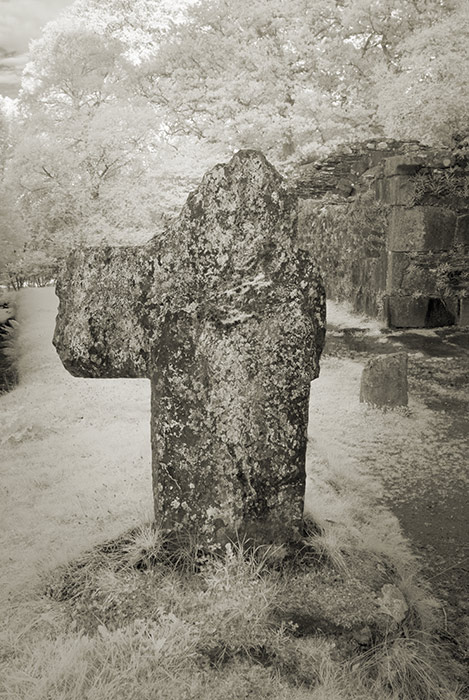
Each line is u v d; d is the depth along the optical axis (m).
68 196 16.38
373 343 10.32
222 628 2.44
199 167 16.41
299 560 2.90
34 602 2.68
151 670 2.23
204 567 2.82
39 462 4.80
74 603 2.66
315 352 2.98
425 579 3.58
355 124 20.12
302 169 15.40
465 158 11.14
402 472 5.20
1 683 2.14
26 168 15.98
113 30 27.56
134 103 18.00
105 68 19.73
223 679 2.22
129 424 5.80
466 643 2.94
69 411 6.26
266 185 2.87
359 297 13.00
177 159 16.33
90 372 3.04
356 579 2.81
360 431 6.13
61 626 2.50
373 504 4.59
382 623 2.53
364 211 12.45
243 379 2.82
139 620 2.48
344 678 2.28
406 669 2.42
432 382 7.96
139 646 2.34
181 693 2.13
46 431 5.67
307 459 5.07
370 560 3.09
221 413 2.82
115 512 3.62
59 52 19.00
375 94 20.19
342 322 12.13
